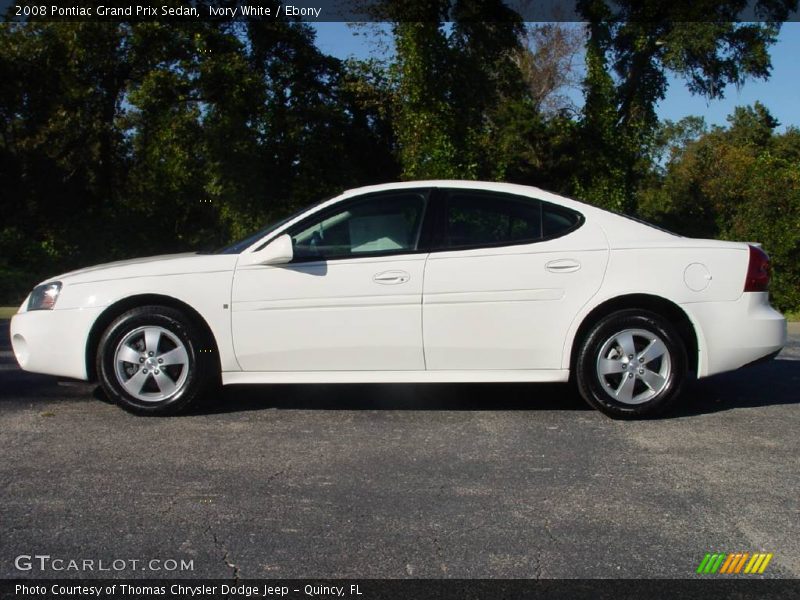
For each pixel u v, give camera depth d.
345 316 5.89
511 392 6.93
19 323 6.13
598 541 3.93
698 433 5.70
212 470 4.86
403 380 5.96
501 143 21.80
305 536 3.97
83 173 23.20
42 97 21.23
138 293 5.91
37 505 4.31
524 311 5.90
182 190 22.86
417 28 19.75
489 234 6.03
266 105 21.47
